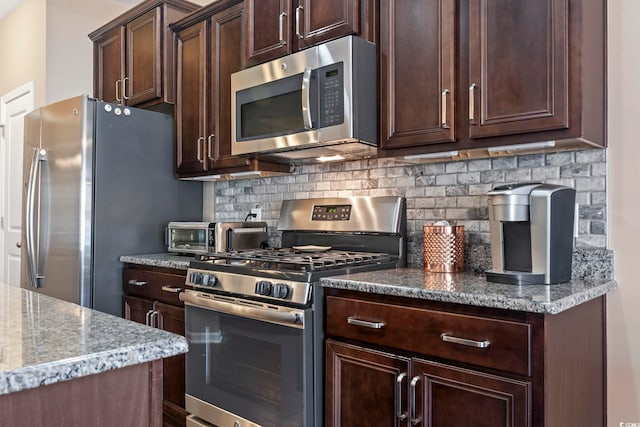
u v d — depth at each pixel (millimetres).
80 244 2625
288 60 2105
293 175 2717
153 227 2973
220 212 3164
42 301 1214
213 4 2592
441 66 1752
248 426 1876
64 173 2732
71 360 720
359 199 2285
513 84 1573
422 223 2141
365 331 1592
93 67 3510
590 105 1542
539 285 1511
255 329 1852
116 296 2764
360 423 1603
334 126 1915
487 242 1947
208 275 2049
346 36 1935
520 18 1560
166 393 2436
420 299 1465
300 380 1677
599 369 1608
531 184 1568
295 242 2564
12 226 3775
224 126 2578
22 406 699
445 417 1396
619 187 1650
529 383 1242
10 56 3857
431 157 1935
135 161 2887
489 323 1314
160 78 2920
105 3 3629
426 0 1801
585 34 1500
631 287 1619
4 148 3941
